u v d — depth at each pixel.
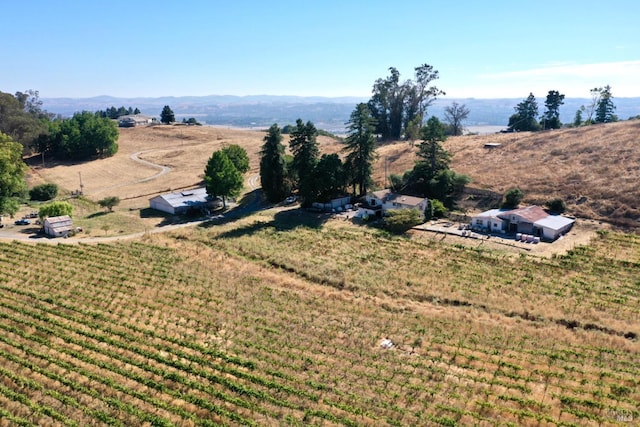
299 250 64.69
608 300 47.84
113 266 58.03
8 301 46.56
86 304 46.69
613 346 39.38
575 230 68.12
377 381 33.72
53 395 30.06
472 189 86.50
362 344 39.28
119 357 35.56
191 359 35.91
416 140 130.12
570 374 34.69
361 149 88.88
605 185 77.94
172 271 56.53
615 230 66.62
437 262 59.03
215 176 87.31
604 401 31.27
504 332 41.62
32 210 88.19
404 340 40.00
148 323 42.62
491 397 31.81
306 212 84.69
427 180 87.06
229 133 198.38
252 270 57.81
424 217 76.75
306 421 28.86
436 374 34.59
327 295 50.38
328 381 33.59
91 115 157.12
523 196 80.44
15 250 62.78
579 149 95.44
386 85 143.00
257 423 28.36
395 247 64.94
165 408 29.50
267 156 90.56
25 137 139.00
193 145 166.75
